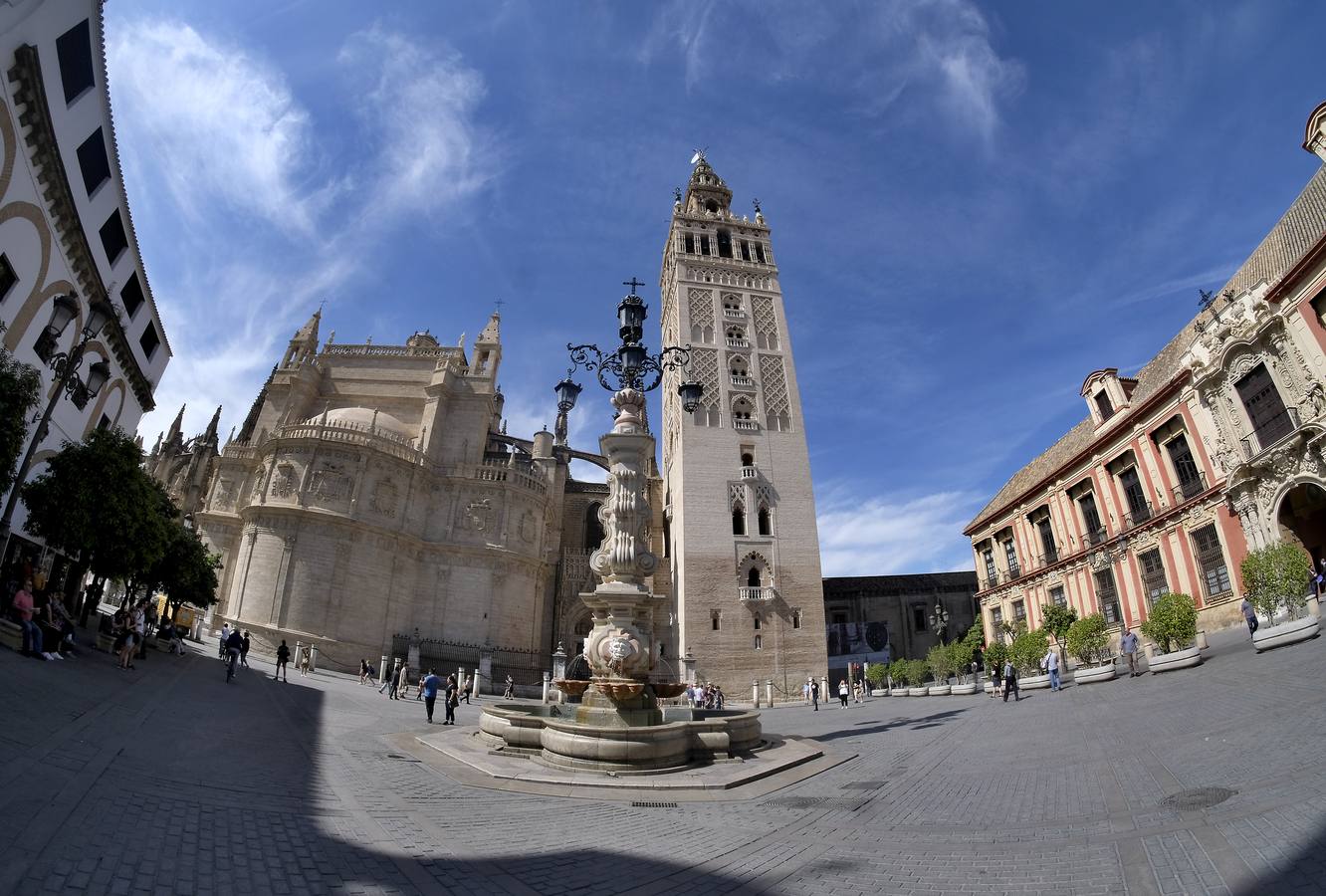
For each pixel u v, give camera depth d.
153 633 35.44
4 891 4.08
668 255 65.44
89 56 20.00
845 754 15.25
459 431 55.03
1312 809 6.24
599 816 8.95
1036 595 41.84
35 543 25.47
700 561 47.53
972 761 12.80
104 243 25.00
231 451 52.56
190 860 5.30
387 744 14.27
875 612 63.06
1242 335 26.44
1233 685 15.16
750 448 52.12
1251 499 26.59
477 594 49.00
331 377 57.66
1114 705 17.25
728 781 11.42
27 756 7.17
